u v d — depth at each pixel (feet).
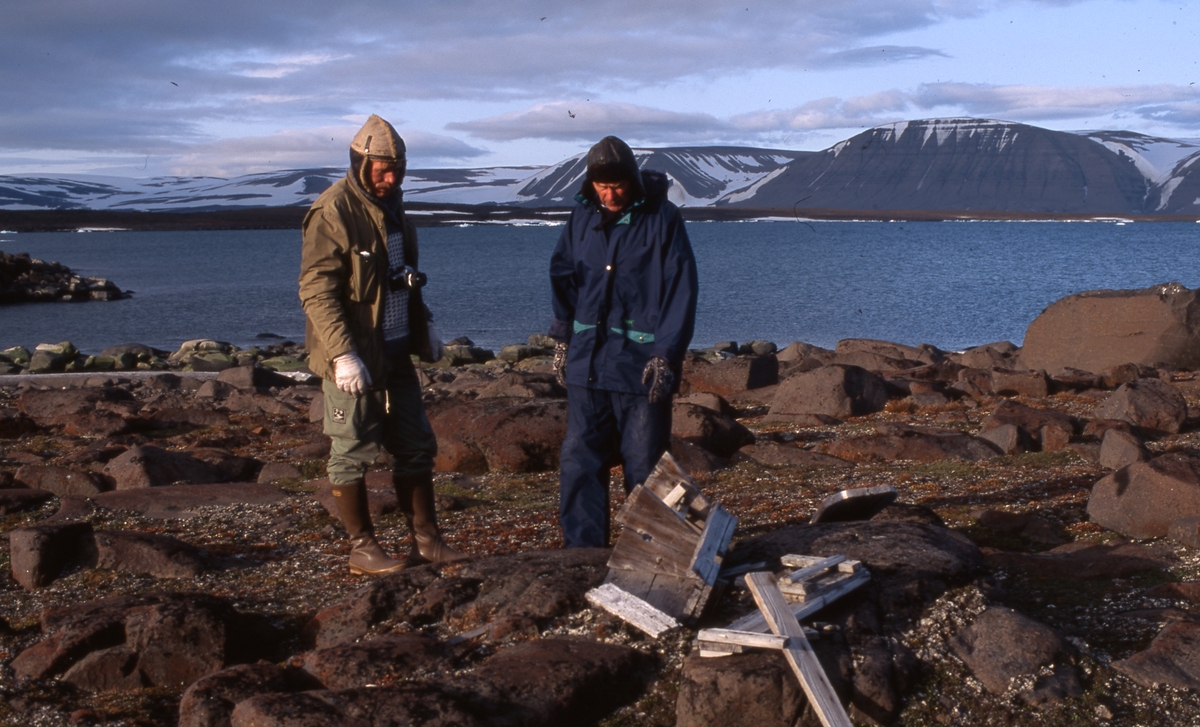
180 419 33.50
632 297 14.42
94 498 20.15
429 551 14.93
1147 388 28.27
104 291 175.42
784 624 10.31
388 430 14.74
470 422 25.02
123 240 565.53
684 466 23.41
